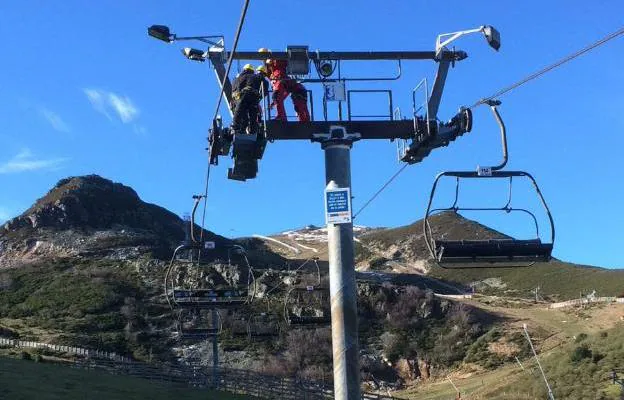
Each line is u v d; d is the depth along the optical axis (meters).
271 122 13.69
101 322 78.56
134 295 88.50
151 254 111.25
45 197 138.75
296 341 74.62
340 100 14.14
